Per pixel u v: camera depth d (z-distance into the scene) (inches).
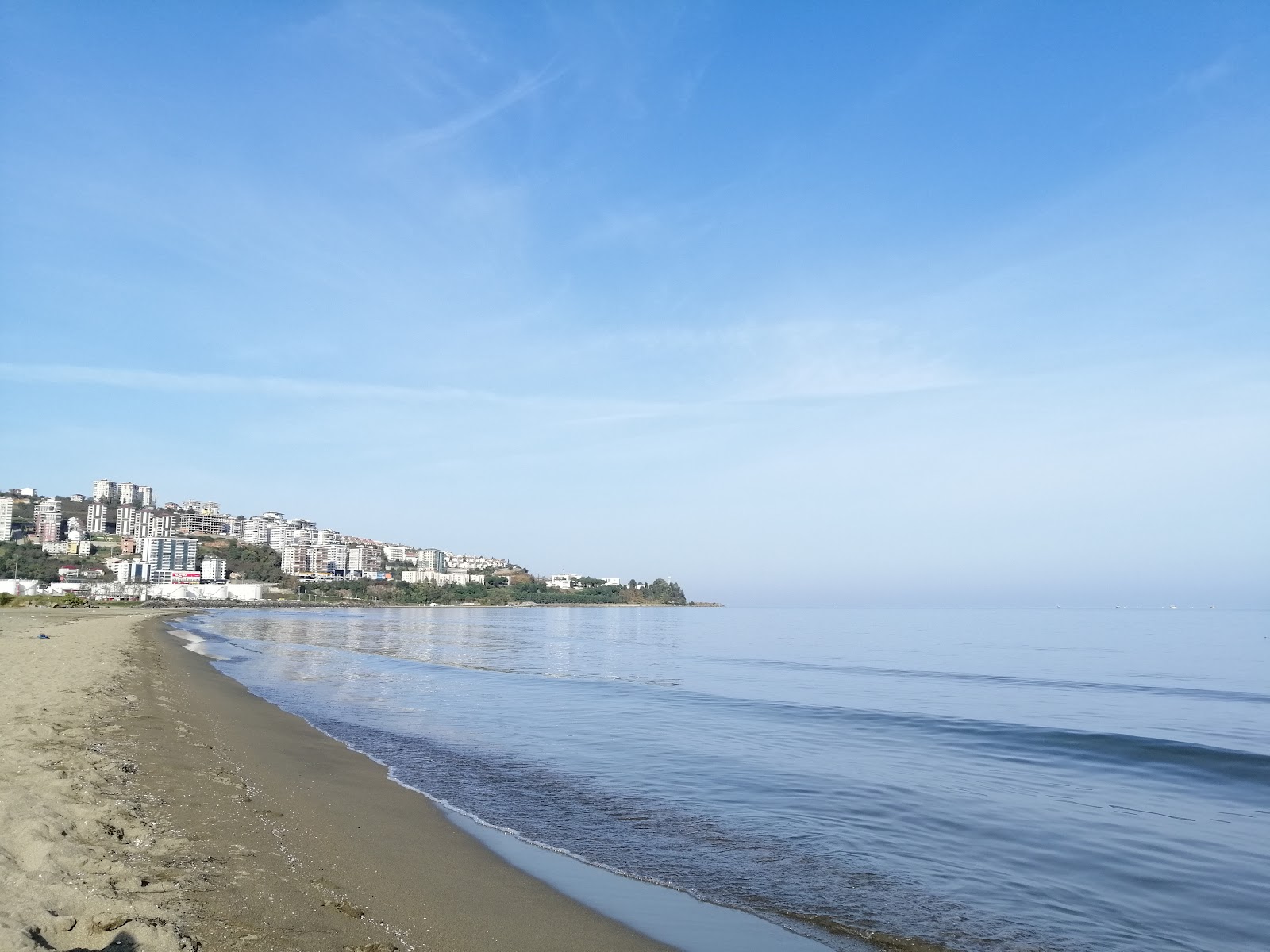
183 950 216.2
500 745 706.8
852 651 2304.4
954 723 907.4
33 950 195.6
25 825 303.1
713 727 853.2
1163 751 741.9
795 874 380.2
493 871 355.3
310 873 309.9
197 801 391.2
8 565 6407.5
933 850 426.9
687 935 301.0
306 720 813.9
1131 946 308.8
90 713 620.1
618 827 452.1
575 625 4520.2
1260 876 395.2
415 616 6033.5
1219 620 5472.4
